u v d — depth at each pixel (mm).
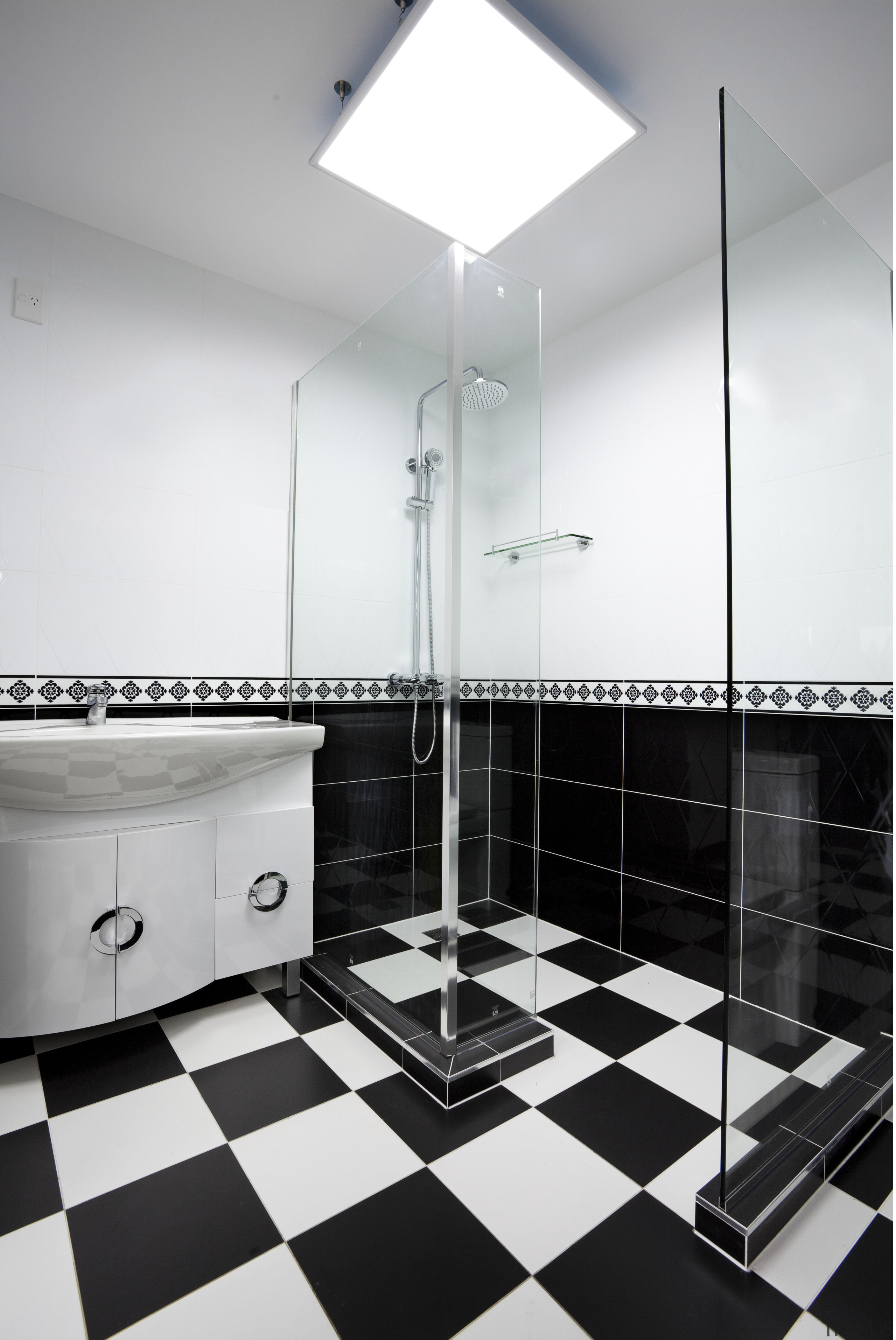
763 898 1234
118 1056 1745
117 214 2107
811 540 1352
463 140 1693
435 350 1682
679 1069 1715
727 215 1134
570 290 2484
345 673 2100
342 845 2092
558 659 2801
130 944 1738
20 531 2023
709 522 2262
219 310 2412
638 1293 1075
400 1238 1176
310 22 1471
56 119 1742
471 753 1660
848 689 1446
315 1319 1023
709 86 1642
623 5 1427
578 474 2740
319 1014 1980
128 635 2205
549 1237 1182
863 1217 1231
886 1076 1570
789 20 1463
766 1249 1154
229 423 2426
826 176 1950
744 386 1173
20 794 1660
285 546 2541
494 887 1730
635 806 2479
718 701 2217
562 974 2305
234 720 2381
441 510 1659
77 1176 1312
